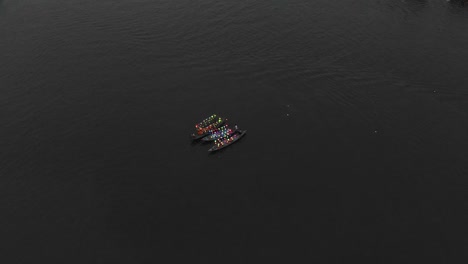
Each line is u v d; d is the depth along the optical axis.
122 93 144.12
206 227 99.69
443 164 112.50
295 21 179.75
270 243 95.44
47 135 127.88
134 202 106.56
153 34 174.62
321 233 97.00
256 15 185.38
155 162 117.81
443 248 92.44
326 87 142.62
